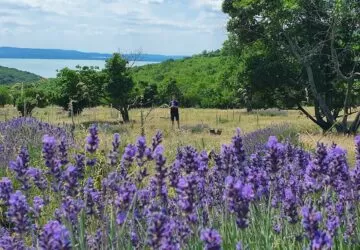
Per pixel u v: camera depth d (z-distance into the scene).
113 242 4.05
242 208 3.47
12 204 3.48
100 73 42.88
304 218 3.10
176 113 27.81
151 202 4.30
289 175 5.38
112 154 4.64
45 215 5.22
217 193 4.98
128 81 42.53
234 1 32.16
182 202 3.63
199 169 4.80
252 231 4.35
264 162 5.56
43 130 12.19
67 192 4.05
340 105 33.12
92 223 4.57
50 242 2.80
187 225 3.88
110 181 4.30
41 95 41.12
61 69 42.50
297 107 34.75
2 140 10.12
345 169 4.58
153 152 4.12
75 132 11.48
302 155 5.85
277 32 31.31
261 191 4.65
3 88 57.88
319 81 31.62
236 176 4.79
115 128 19.81
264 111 57.94
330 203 4.75
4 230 5.05
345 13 28.61
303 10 30.41
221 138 22.50
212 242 2.89
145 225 4.27
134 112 47.59
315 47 29.81
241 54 34.12
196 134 25.56
